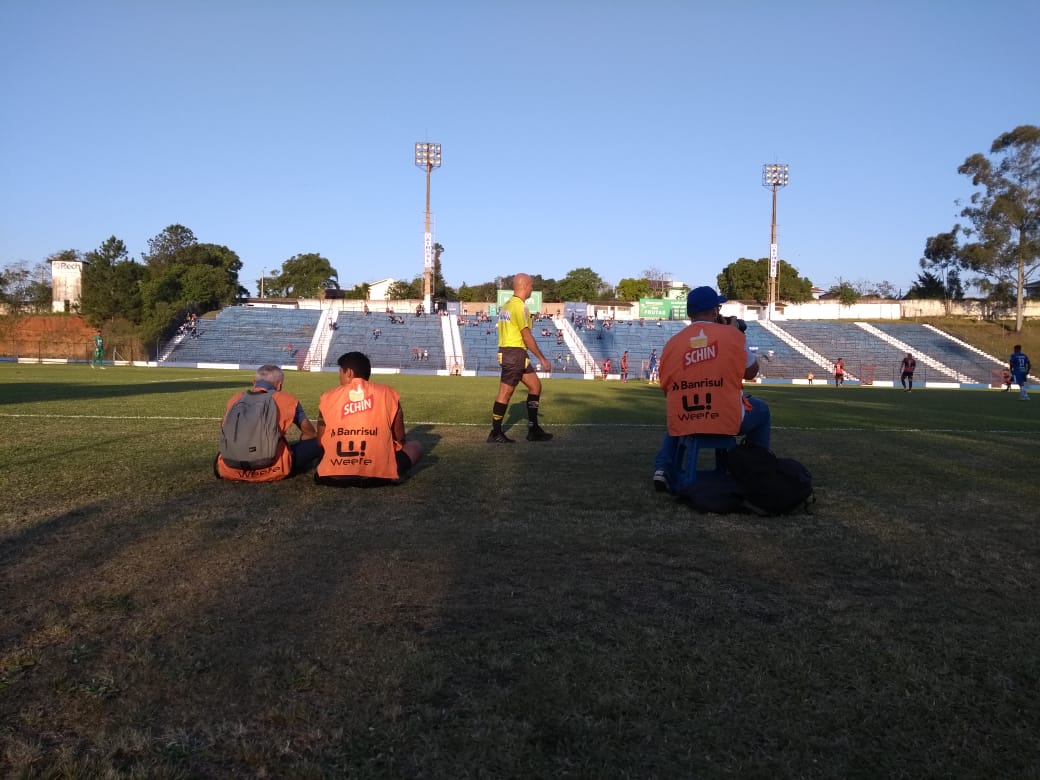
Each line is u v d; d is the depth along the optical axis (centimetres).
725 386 444
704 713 193
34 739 176
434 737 180
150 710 191
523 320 732
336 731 181
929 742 182
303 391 1670
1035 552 351
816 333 5250
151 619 248
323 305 6312
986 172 5259
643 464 601
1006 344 5034
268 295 9825
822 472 589
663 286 8956
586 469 570
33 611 252
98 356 3788
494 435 744
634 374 4553
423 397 1559
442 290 8075
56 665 213
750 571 313
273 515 394
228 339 4716
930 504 464
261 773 166
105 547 328
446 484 494
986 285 5594
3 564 302
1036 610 272
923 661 226
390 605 265
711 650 230
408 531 366
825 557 336
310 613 256
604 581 295
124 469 525
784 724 189
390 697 198
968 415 1438
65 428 788
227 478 480
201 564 307
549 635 240
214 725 185
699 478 446
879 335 5219
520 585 288
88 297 5312
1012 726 190
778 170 5500
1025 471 614
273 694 199
